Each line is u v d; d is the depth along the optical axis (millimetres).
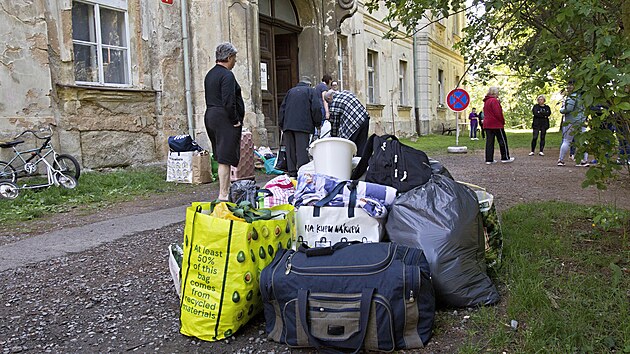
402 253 3021
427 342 2928
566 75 3779
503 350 2809
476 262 3473
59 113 9164
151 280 4199
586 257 4141
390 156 3965
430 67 27203
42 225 6359
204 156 9477
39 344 3131
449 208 3486
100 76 10031
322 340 2830
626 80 3209
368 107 21016
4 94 8281
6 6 8297
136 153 10492
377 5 5426
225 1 11570
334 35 15766
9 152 8273
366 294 2783
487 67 4848
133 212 7078
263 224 3191
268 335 3088
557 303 3268
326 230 3598
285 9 14945
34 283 4191
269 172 10562
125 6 10375
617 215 4543
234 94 6574
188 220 3174
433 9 4742
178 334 3213
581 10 3479
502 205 6637
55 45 9117
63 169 8445
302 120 8273
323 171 4277
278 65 15719
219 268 3049
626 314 3008
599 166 4176
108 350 3041
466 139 23531
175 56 11195
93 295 3895
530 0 4145
